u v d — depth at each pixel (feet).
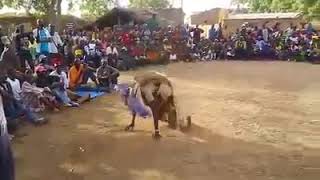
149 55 72.02
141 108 29.25
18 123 30.89
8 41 43.32
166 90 28.37
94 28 80.59
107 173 22.06
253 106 37.19
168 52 75.10
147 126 31.07
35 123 32.04
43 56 46.57
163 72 61.05
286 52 77.66
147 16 95.30
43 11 89.66
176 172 21.91
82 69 46.24
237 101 39.40
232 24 111.65
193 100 39.96
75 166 23.22
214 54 81.00
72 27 73.36
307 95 42.16
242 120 32.35
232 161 23.45
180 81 52.11
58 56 49.67
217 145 26.37
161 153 24.97
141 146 26.35
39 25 52.95
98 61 55.26
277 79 53.36
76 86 45.62
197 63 74.38
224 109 36.09
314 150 25.14
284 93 43.42
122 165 23.15
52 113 36.14
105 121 32.91
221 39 82.94
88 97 41.01
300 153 24.66
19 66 41.22
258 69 64.18
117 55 63.93
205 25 122.83
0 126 11.59
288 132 29.01
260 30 81.46
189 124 30.27
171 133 29.09
